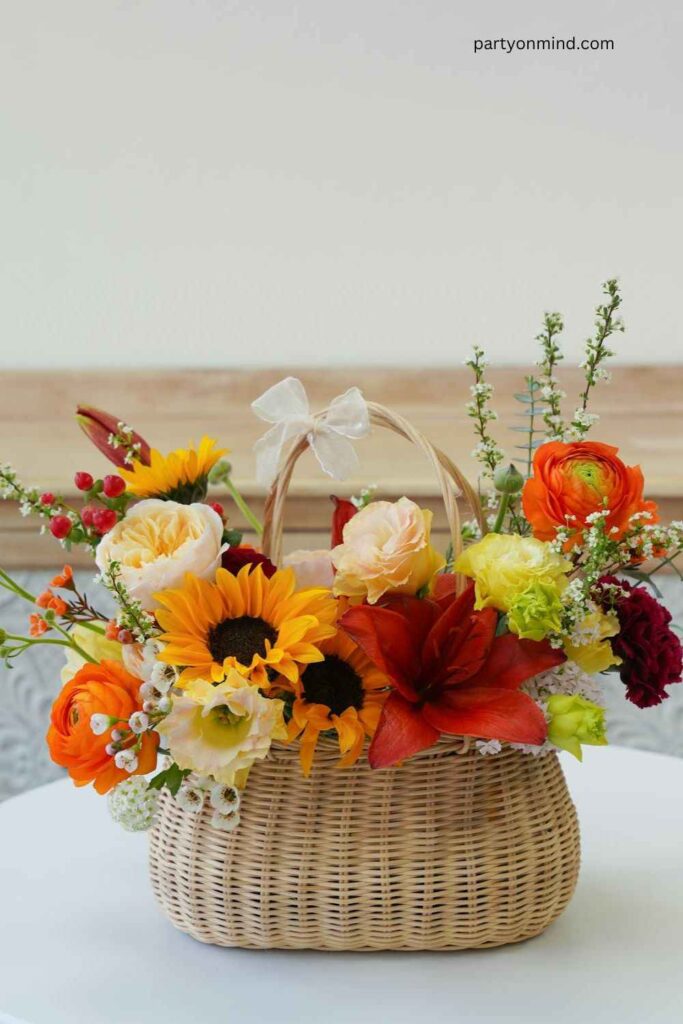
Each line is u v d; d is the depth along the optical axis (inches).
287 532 60.3
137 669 27.7
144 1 63.5
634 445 62.2
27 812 41.2
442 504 59.0
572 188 63.1
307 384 63.8
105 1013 27.2
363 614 27.3
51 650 63.8
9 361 64.6
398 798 28.5
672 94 62.4
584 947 30.4
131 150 64.1
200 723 26.6
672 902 33.1
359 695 28.0
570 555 29.1
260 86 63.5
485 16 62.8
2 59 63.9
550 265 63.6
